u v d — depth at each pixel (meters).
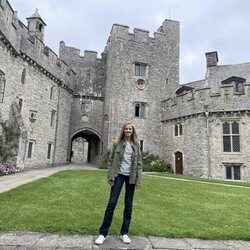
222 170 20.09
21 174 13.85
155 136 25.62
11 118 16.20
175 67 27.86
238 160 19.70
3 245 3.71
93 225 4.69
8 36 15.04
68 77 25.83
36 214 5.18
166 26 28.48
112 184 4.43
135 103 25.62
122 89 25.44
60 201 6.49
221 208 6.91
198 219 5.55
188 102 22.53
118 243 4.04
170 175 19.25
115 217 5.42
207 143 20.70
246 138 19.66
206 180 16.89
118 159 4.50
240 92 20.23
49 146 22.55
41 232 4.32
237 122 20.25
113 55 25.98
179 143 23.23
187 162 22.05
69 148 26.61
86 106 27.94
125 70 25.89
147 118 25.75
